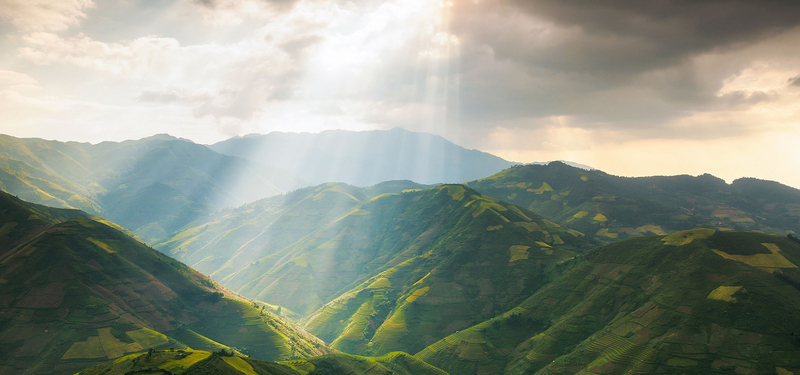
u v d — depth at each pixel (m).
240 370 138.62
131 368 126.12
